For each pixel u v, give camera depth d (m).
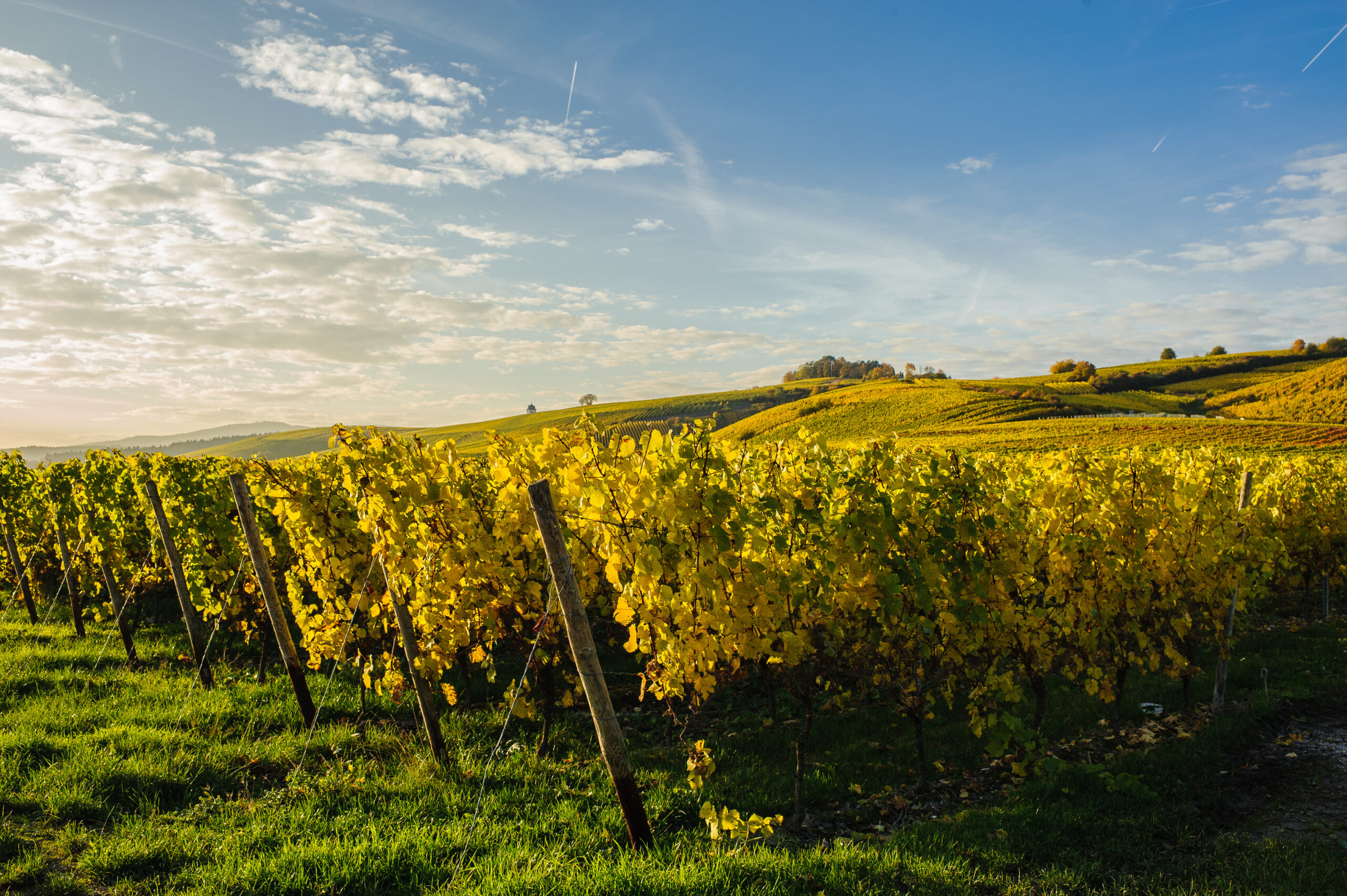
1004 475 6.92
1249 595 8.13
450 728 6.27
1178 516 6.56
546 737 5.81
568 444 5.88
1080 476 6.71
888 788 5.38
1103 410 83.56
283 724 6.41
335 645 7.27
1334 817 4.61
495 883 3.51
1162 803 4.76
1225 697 7.12
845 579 5.33
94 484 10.60
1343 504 10.81
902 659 5.43
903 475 5.52
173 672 8.03
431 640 5.83
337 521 7.22
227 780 5.12
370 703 6.96
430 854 3.96
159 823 4.34
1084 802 4.78
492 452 6.44
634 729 6.77
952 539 5.33
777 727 6.75
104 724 6.02
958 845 4.23
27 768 4.94
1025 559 6.00
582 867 3.79
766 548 4.75
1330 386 78.19
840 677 7.28
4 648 8.80
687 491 4.48
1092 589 6.24
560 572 3.88
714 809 4.62
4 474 11.80
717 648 4.66
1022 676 8.20
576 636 3.93
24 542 12.54
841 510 5.41
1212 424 56.88
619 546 4.68
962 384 102.06
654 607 4.55
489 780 5.17
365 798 4.80
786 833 4.67
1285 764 5.43
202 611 10.23
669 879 3.50
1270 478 11.38
